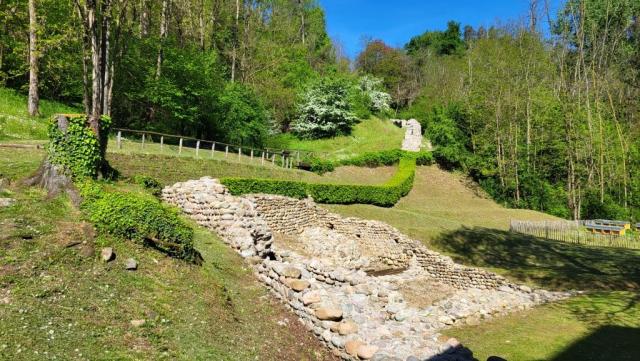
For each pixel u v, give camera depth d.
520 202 36.22
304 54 54.59
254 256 11.18
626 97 38.94
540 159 37.84
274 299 9.42
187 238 9.20
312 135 47.78
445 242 20.88
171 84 26.55
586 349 8.48
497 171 38.62
